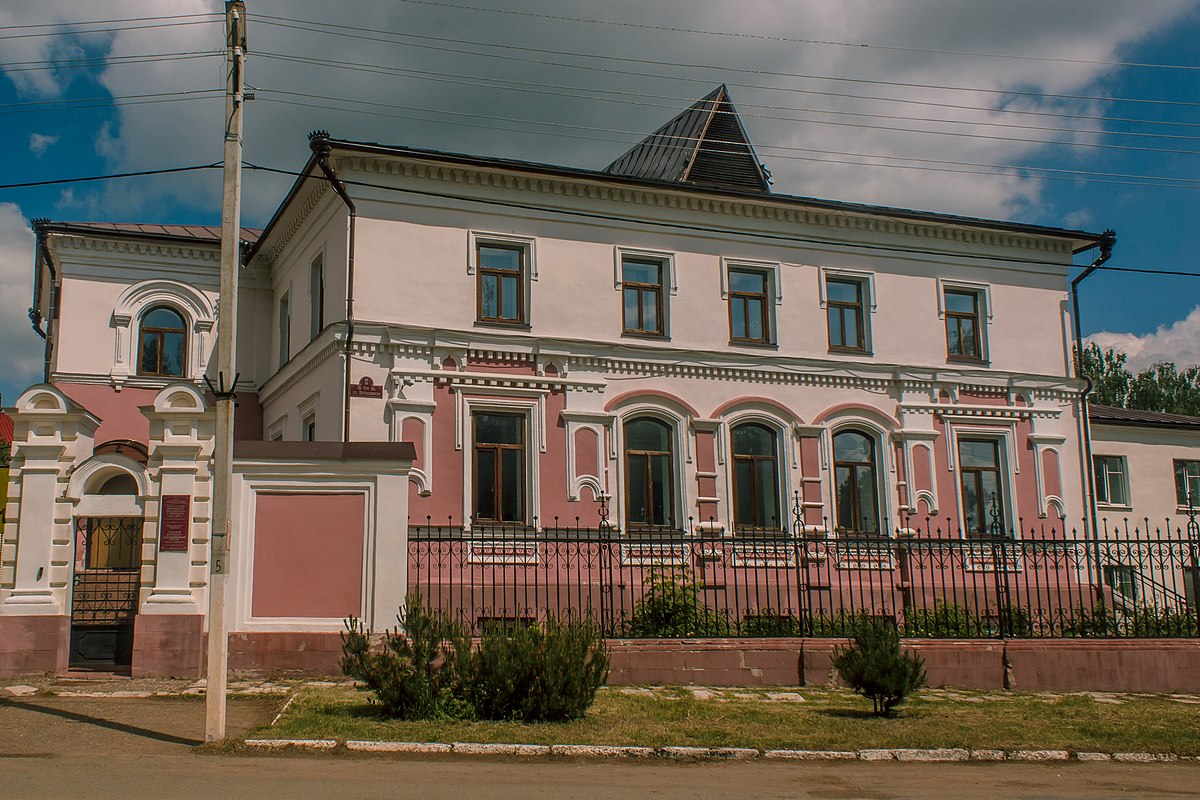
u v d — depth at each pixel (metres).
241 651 13.85
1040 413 25.06
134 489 14.19
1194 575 17.16
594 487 20.94
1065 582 24.22
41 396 13.96
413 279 20.27
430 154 20.23
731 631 16.77
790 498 22.59
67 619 13.80
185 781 8.48
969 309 25.23
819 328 23.58
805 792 9.04
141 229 26.27
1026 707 13.79
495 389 20.53
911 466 23.64
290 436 22.70
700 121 26.75
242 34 10.78
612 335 21.77
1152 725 12.69
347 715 11.21
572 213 21.81
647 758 10.30
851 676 12.76
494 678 11.39
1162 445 30.00
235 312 10.46
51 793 7.98
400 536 14.54
